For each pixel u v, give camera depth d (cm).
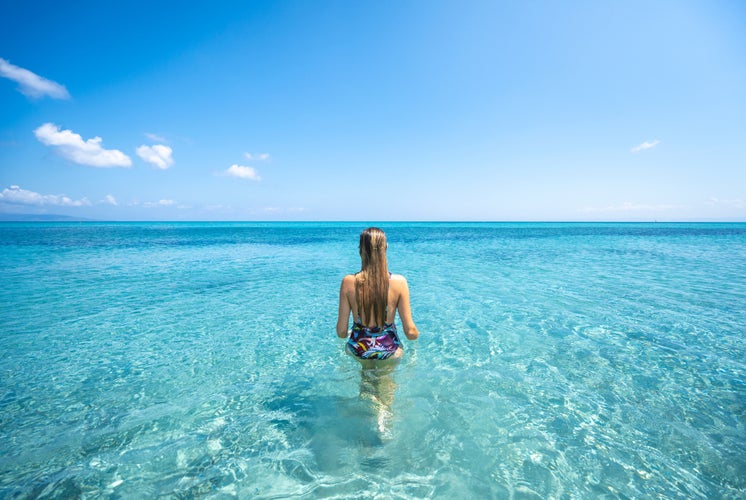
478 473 208
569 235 3869
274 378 348
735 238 3188
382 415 272
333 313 613
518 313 588
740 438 245
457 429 254
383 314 326
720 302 668
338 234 4356
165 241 2852
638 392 313
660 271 1095
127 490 198
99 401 305
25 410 290
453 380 335
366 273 319
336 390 318
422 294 744
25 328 525
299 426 260
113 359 405
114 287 852
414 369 361
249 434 251
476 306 637
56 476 210
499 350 418
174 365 386
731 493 193
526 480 203
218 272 1119
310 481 203
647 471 211
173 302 696
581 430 254
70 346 448
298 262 1409
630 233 4366
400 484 199
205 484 202
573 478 204
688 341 450
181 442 244
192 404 298
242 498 191
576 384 328
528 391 313
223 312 618
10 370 374
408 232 4894
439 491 193
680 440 243
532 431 252
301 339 474
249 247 2238
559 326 516
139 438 249
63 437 251
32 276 1023
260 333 501
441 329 502
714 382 333
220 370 371
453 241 2805
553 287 825
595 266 1227
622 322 533
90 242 2644
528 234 4141
